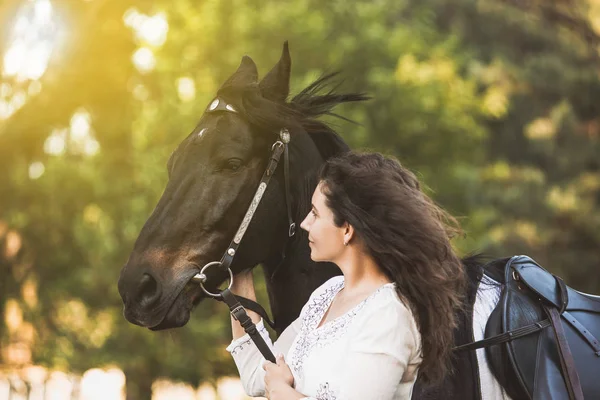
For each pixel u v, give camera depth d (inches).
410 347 92.3
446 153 523.8
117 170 470.0
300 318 107.9
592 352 116.5
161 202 121.5
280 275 127.8
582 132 777.6
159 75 475.5
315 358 92.7
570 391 112.5
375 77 481.7
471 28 842.2
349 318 92.5
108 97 462.9
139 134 465.4
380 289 92.9
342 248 96.2
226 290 115.3
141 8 464.4
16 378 471.5
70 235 483.2
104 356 465.7
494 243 564.4
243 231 121.6
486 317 118.0
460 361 115.7
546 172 777.6
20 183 467.8
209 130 122.9
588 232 664.4
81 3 448.5
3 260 473.4
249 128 123.0
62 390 515.5
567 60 844.6
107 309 483.5
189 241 119.8
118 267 457.7
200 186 120.8
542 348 115.5
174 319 118.4
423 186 116.9
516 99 794.2
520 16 853.2
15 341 473.1
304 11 478.6
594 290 667.4
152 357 480.1
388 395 90.0
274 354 110.3
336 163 96.9
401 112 493.7
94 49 454.0
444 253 93.1
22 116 445.1
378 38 495.2
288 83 129.8
